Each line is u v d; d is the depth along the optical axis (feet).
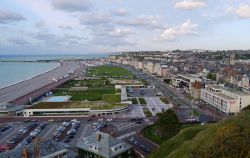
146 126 593.42
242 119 174.40
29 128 604.08
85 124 641.40
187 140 246.06
